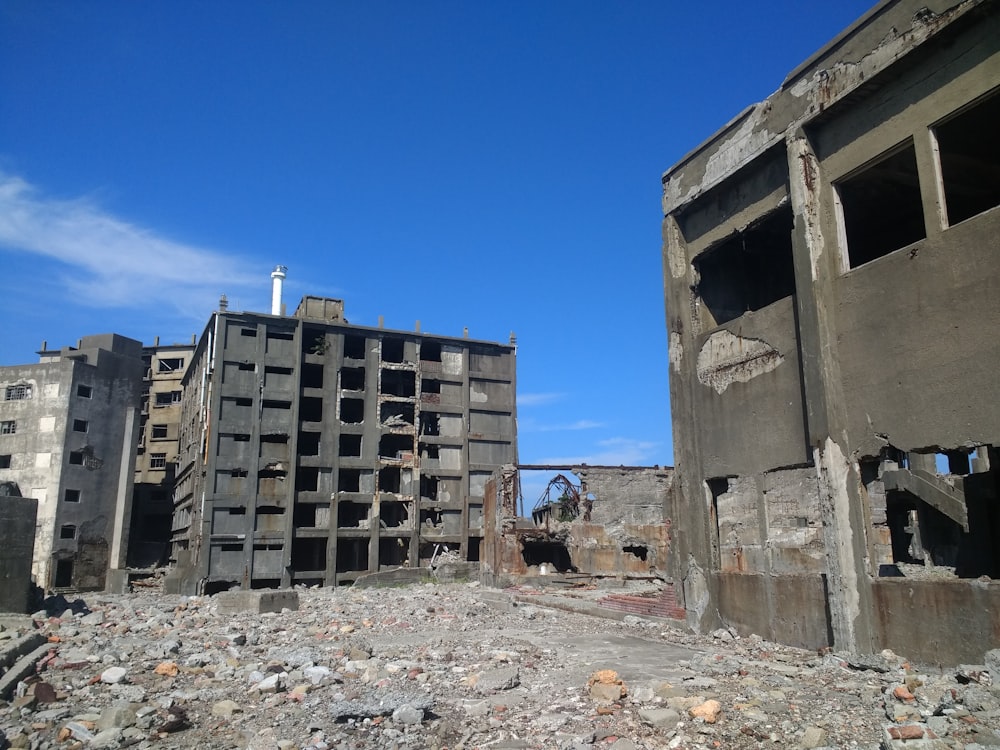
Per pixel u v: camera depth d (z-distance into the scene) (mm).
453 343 53594
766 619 13180
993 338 9500
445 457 51344
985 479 14219
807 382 12062
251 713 8758
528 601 23438
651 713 7852
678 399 15945
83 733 7715
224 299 46750
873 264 11312
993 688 7598
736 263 16797
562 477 37656
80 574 48531
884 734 6637
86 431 50531
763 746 7020
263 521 44844
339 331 49938
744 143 14203
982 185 13492
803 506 28594
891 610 10500
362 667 11289
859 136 11789
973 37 10102
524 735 7629
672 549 16188
